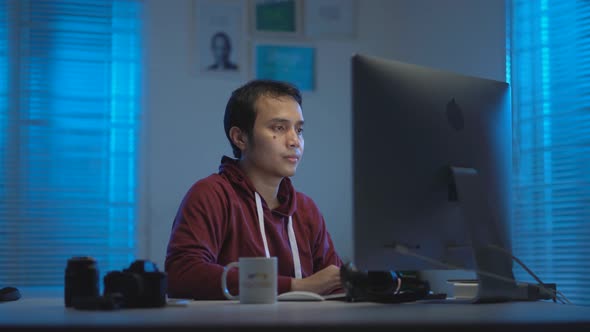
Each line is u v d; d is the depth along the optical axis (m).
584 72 3.10
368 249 1.36
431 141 1.45
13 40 3.85
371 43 4.00
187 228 1.83
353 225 1.35
